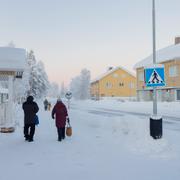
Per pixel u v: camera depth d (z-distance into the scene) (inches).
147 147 381.4
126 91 3233.3
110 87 3206.2
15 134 537.0
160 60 1945.1
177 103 1514.5
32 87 2856.8
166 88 1915.6
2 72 579.8
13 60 563.2
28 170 283.6
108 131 564.7
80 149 388.8
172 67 1868.8
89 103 2620.6
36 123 467.5
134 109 1590.8
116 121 536.7
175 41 2269.9
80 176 262.4
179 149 375.9
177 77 1820.9
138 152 364.5
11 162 316.5
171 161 317.7
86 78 3959.2
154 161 318.3
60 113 463.8
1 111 577.3
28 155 352.2
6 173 272.8
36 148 397.1
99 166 298.0
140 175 264.8
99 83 3193.9
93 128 647.1
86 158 334.6
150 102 1820.9
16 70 566.9
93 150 381.1
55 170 283.3
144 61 2194.9
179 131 602.2
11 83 583.2
